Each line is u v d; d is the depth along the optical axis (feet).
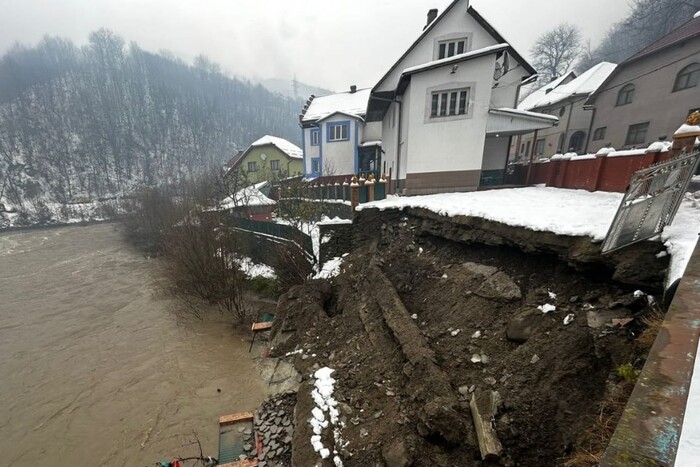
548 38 133.49
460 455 13.21
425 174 44.21
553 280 18.67
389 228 36.78
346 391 20.39
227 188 67.87
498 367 15.96
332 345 26.91
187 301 42.52
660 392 4.58
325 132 80.07
